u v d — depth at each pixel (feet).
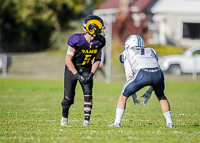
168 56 291.99
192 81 266.36
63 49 355.15
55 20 386.93
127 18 332.39
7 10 372.38
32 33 396.57
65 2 401.70
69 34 380.58
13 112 104.06
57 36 378.32
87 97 79.00
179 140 63.57
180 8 390.42
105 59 267.59
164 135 67.72
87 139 63.31
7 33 388.37
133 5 378.73
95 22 74.54
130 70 75.05
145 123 86.74
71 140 62.39
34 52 383.86
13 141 61.67
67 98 78.43
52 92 177.58
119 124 76.13
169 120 76.79
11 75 292.81
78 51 76.18
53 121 87.40
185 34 395.75
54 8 393.29
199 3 395.55
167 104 76.28
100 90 192.03
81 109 116.47
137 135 67.36
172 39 390.83
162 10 385.70
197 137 66.64
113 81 262.06
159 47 350.64
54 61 312.09
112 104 131.75
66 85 78.13
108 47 286.25
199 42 396.98
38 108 115.24
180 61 286.25
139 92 187.11
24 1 375.86
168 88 208.95
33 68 300.20
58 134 67.92
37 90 186.80
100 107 122.01
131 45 77.46
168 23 389.60
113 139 63.52
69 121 89.45
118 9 359.05
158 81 73.00
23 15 370.94
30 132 70.38
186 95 169.99
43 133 69.15
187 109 117.70
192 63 287.07
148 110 115.24
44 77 285.84
